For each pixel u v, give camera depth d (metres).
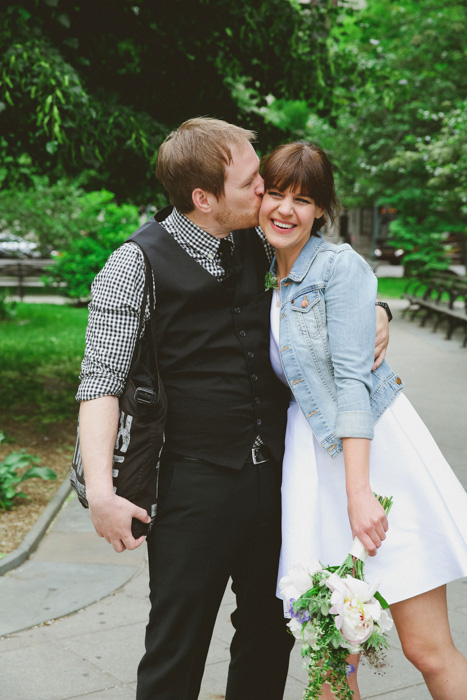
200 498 2.11
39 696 2.92
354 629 1.84
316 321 2.11
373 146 19.47
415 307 17.38
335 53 7.71
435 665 2.13
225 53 7.53
